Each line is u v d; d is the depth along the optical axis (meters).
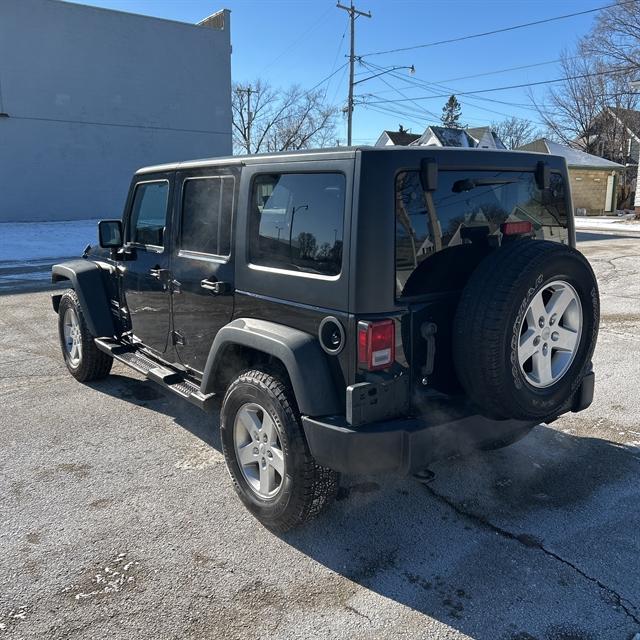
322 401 2.77
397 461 2.68
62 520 3.25
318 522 3.24
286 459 2.95
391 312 2.67
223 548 3.01
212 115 27.50
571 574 2.79
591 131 44.50
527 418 2.88
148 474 3.79
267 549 3.01
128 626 2.47
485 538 3.09
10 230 21.41
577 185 33.97
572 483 3.66
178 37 25.97
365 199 2.61
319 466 2.91
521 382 2.75
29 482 3.68
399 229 2.67
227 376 3.54
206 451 4.12
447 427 2.76
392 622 2.50
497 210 3.09
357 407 2.62
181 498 3.49
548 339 2.88
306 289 2.88
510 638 2.40
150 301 4.36
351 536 3.12
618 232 23.28
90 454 4.07
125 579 2.77
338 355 2.74
